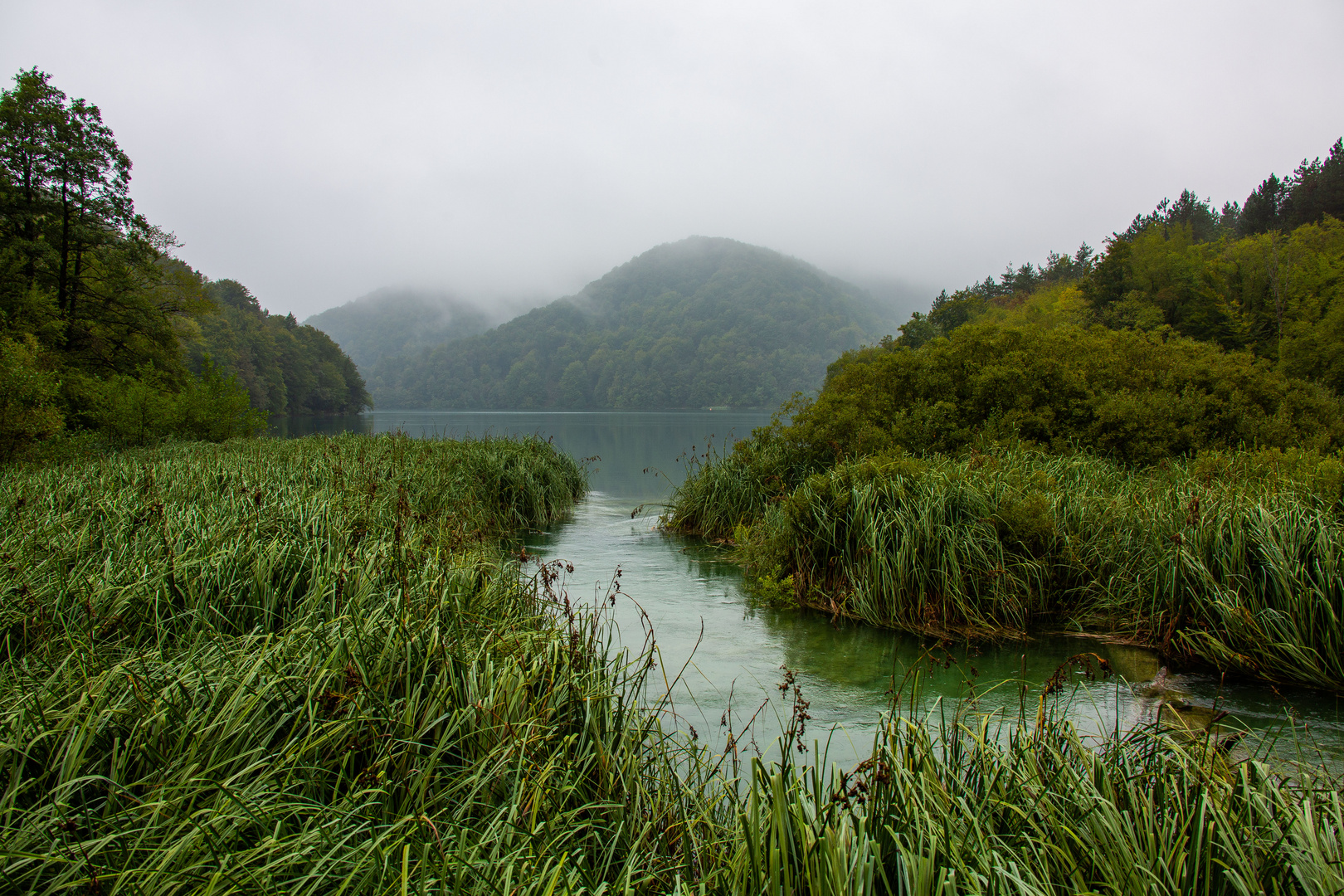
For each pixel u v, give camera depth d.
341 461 11.20
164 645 3.71
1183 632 5.41
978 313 58.19
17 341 18.72
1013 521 6.48
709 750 3.81
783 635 6.19
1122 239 40.25
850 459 10.01
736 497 10.93
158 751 2.64
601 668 3.69
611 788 2.88
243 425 23.61
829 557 7.16
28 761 2.55
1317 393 12.20
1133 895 2.03
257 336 71.50
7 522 5.71
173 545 4.88
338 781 2.50
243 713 2.70
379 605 4.14
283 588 4.55
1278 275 36.22
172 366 26.98
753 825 2.27
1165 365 12.42
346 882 1.98
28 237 22.27
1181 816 2.30
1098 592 6.32
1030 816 2.43
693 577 8.31
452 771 2.91
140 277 27.36
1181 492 6.66
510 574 5.86
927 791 2.48
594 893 2.13
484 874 2.16
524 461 13.30
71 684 2.94
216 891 1.97
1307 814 2.26
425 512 8.23
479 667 3.45
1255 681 4.99
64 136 22.52
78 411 19.23
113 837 2.05
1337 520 5.48
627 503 15.11
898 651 5.77
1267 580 5.26
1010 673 5.23
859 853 2.22
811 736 4.19
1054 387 10.95
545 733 3.01
